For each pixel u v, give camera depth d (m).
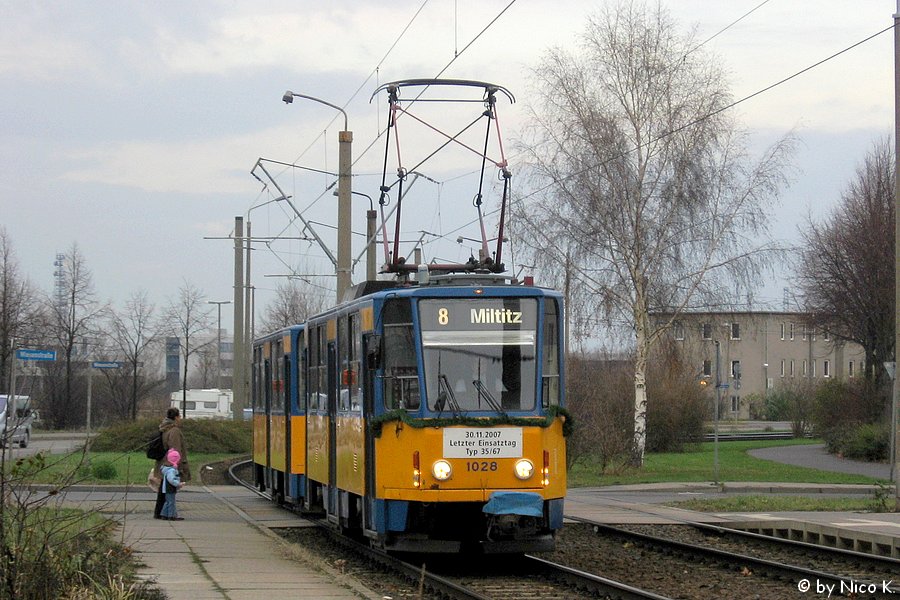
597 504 24.81
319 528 19.59
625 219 37.59
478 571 14.95
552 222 37.44
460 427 14.23
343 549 17.25
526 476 14.25
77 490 25.53
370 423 14.84
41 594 9.82
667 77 37.41
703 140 36.88
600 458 37.53
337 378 17.36
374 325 14.81
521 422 14.33
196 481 31.95
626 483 32.91
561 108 37.62
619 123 37.38
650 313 38.31
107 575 10.85
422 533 14.49
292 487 21.34
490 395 14.45
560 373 14.87
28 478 10.23
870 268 51.84
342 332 17.02
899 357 23.14
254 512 22.36
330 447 17.86
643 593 11.87
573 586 13.40
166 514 19.86
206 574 13.09
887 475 36.12
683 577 14.36
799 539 19.38
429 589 13.08
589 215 37.28
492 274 15.74
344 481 16.70
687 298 37.72
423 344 14.48
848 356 99.81
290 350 21.84
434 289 14.64
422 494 14.12
